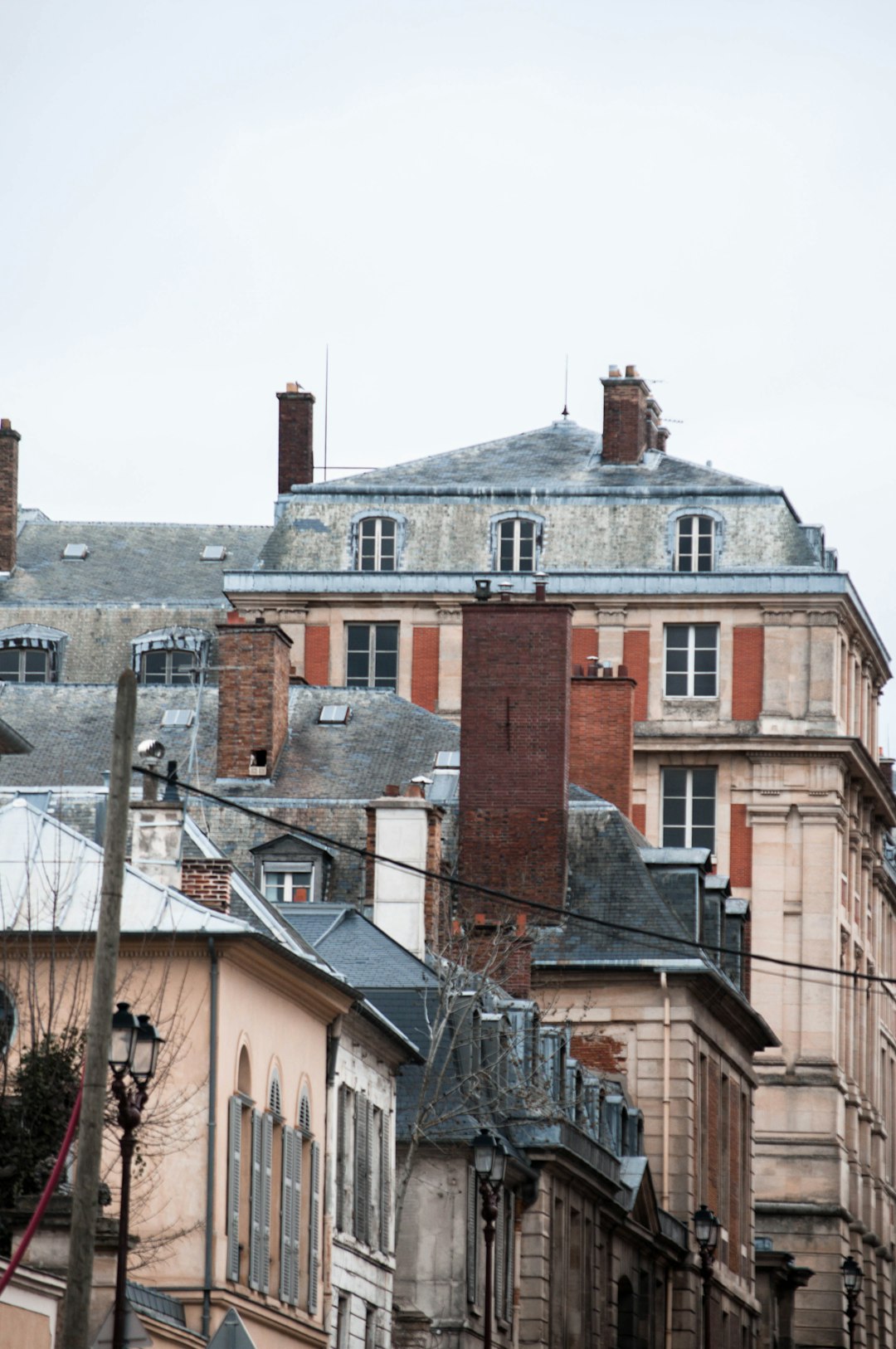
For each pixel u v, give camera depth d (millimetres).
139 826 62906
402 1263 72312
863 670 143750
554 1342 79938
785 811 133625
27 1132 50469
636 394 143000
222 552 150625
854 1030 139000
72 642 143000
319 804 94562
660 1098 95938
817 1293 129500
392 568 138750
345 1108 66938
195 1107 56719
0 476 147000
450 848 95875
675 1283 96750
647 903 96688
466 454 144625
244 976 58844
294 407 148250
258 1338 59000
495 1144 65062
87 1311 39469
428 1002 75750
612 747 105312
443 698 135750
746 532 138250
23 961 56500
